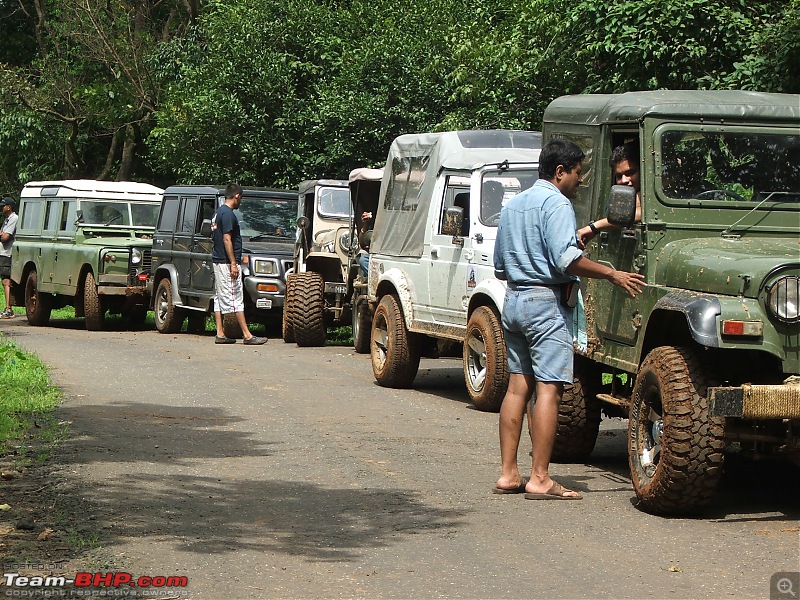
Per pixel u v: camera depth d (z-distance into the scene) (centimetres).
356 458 1177
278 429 1348
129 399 1552
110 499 966
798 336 895
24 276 3234
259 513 935
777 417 878
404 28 3197
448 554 825
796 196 1066
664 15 1939
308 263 2525
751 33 1938
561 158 998
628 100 1097
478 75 2573
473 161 1598
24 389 1542
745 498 1032
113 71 4422
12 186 5088
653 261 1038
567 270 966
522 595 729
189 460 1145
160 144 3647
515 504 988
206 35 3909
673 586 751
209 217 2652
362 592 731
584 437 1180
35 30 5119
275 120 3347
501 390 1485
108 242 2880
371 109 3095
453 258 1595
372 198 2366
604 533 892
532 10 2327
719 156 1068
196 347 2342
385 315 1753
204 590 729
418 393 1706
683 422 913
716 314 895
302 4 3459
